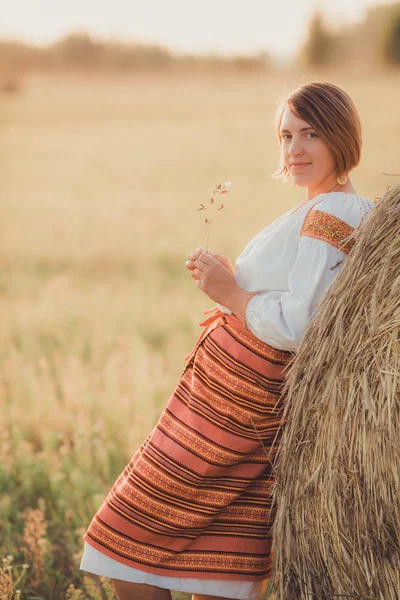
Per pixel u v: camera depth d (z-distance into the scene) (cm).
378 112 3703
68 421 479
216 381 243
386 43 8075
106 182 2458
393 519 212
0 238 1480
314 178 244
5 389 534
